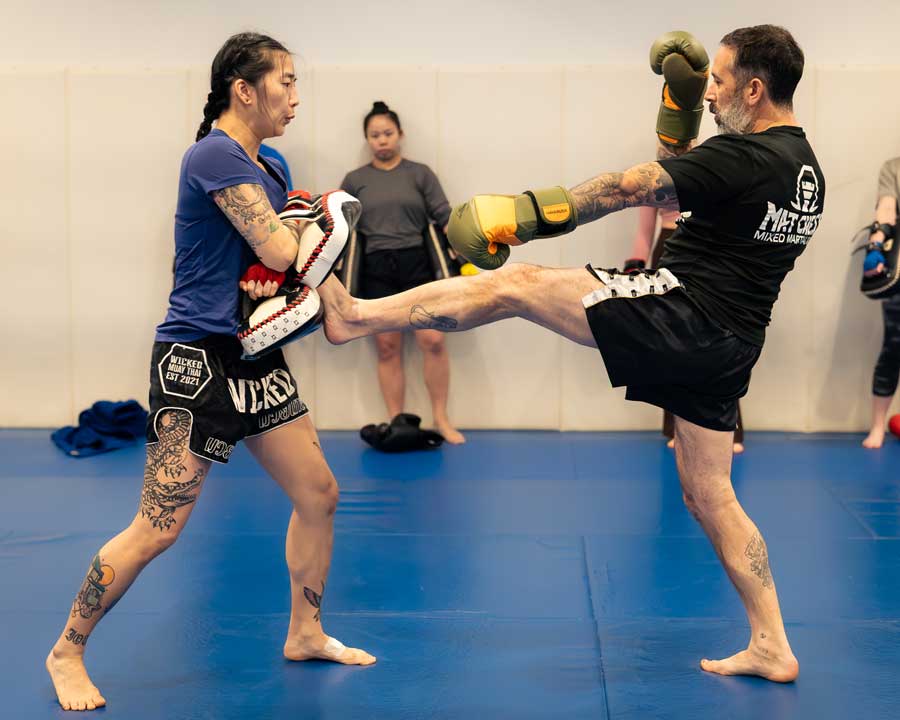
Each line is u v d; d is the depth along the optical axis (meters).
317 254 2.97
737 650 3.54
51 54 6.93
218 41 6.88
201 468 3.06
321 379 7.05
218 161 2.89
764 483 5.68
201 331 3.04
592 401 7.00
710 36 6.72
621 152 6.80
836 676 3.33
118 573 3.06
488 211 2.93
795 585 4.15
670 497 5.42
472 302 3.06
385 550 4.60
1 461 6.23
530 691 3.23
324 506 3.30
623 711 3.10
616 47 6.78
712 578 4.23
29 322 7.07
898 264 6.30
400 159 6.69
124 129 6.89
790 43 3.13
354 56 6.88
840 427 6.92
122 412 6.73
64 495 5.48
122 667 3.42
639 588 4.12
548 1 6.77
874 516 5.07
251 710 3.12
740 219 3.00
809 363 6.88
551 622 3.79
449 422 7.04
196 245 3.01
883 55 6.67
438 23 6.83
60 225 6.98
